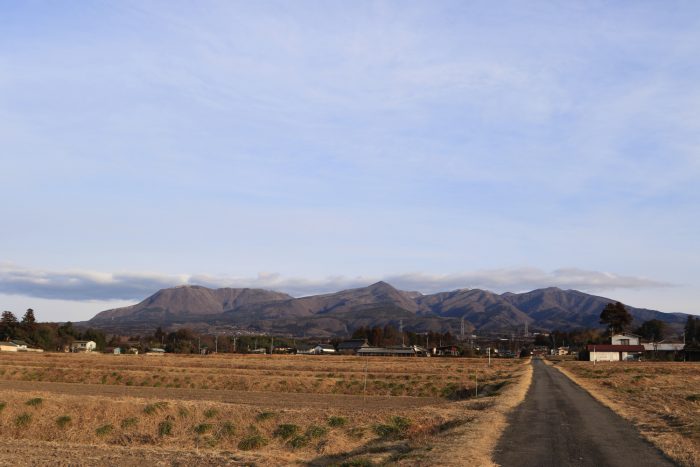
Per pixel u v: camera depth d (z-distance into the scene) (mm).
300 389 59625
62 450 25000
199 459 22891
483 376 71688
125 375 67938
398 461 18047
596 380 63438
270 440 28062
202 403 35281
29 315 193125
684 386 55062
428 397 53688
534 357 174500
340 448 25297
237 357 132625
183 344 195500
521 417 29219
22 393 37875
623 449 20250
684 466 17297
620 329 197125
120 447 26328
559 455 19031
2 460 22750
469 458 17906
